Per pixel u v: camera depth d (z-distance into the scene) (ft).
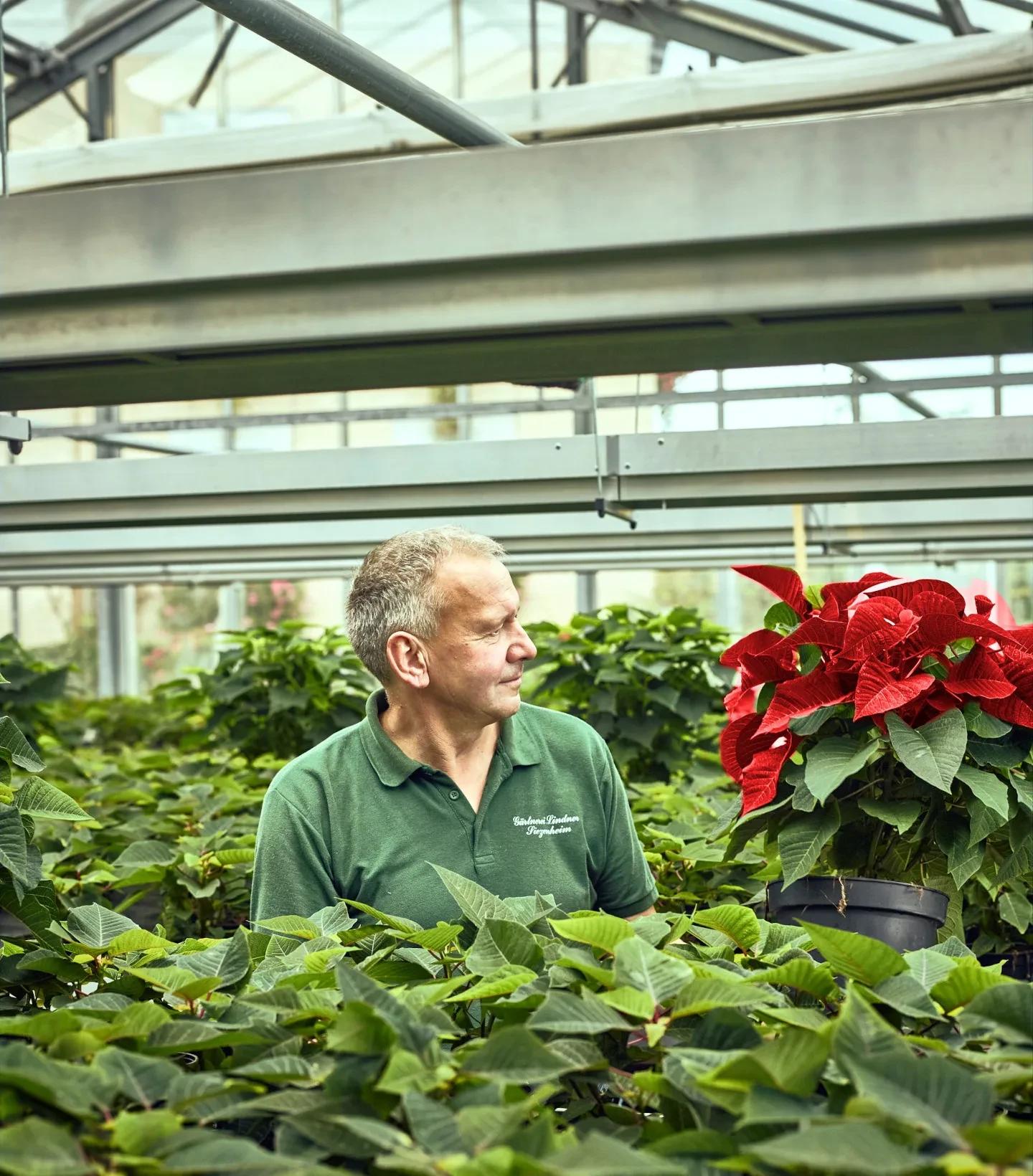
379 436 31.99
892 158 7.25
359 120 23.63
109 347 9.04
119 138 26.84
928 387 21.17
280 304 8.71
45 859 10.66
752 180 7.44
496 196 7.78
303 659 16.94
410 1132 3.73
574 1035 4.41
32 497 20.11
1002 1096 3.87
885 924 5.93
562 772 7.62
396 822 7.29
